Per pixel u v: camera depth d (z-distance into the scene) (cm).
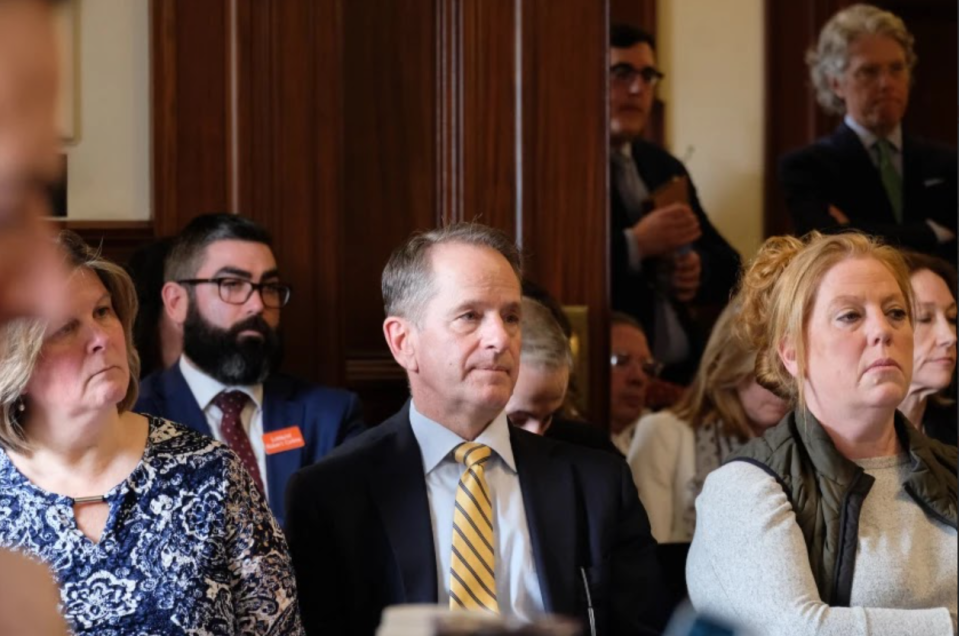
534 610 349
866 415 343
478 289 359
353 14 576
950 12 606
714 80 593
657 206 588
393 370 580
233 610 324
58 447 315
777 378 360
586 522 362
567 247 591
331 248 563
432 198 588
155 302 513
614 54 591
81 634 307
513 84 589
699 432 554
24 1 73
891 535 339
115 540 314
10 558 100
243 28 546
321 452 498
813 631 321
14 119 73
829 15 597
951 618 327
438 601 347
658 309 584
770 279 366
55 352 311
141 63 542
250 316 495
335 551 351
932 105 606
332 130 562
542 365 424
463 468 359
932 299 462
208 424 493
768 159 595
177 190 542
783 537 333
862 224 600
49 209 79
